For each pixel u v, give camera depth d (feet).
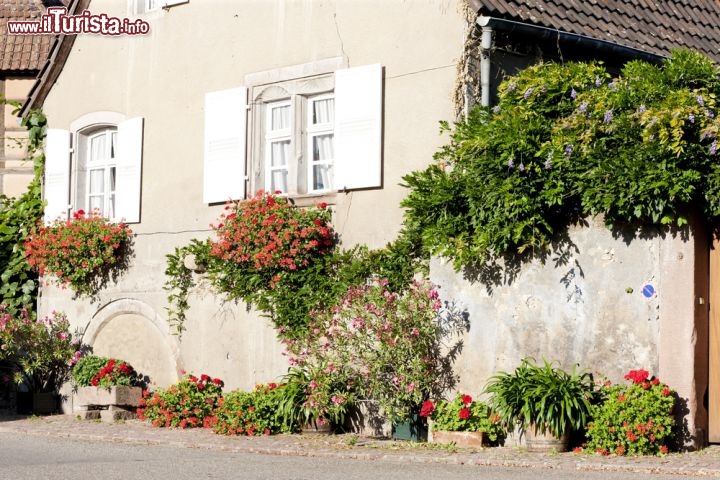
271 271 44.70
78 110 55.42
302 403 40.88
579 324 35.40
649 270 33.94
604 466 30.89
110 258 51.98
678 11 50.11
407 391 38.11
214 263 47.03
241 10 48.11
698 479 28.78
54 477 30.04
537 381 34.65
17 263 58.29
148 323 50.90
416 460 34.01
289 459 34.76
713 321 33.63
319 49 44.80
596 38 42.24
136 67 52.60
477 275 37.93
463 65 39.70
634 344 34.19
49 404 53.31
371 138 42.32
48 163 56.34
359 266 41.14
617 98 34.30
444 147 38.06
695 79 34.30
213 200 48.39
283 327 43.06
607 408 33.35
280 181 47.11
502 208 35.94
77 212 53.47
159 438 41.32
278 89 46.44
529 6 41.14
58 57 56.13
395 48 42.14
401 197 41.50
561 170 34.96
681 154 32.63
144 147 51.90
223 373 47.39
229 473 30.76
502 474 30.09
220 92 48.44
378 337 38.17
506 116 36.09
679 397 33.24
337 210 43.57
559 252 35.94
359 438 40.16
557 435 33.65
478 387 37.73
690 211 33.17
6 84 66.74
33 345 52.75
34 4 68.69
